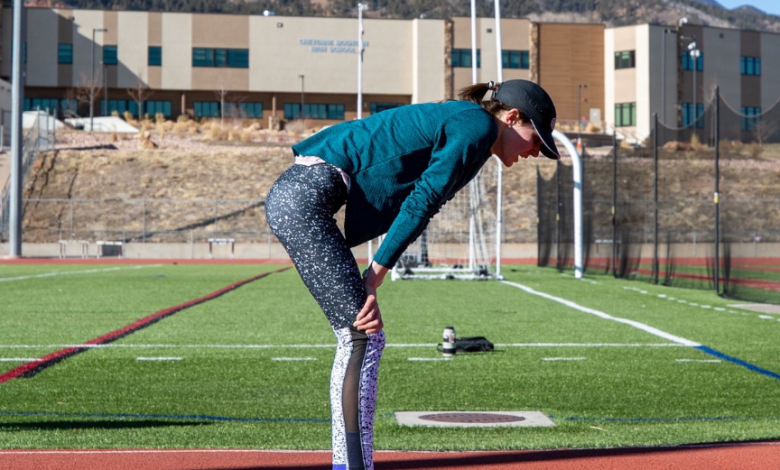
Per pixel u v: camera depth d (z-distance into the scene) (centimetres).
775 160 3925
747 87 7338
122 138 5194
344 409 325
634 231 3822
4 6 6738
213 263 3164
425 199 314
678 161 4084
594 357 893
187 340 1021
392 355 903
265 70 6981
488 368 823
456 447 505
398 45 7000
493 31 7000
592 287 1950
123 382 748
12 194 3247
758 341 1020
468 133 316
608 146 6119
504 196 4194
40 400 666
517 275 2414
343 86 6994
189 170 4466
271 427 571
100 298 1611
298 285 1978
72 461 466
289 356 898
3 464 457
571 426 579
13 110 3183
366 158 321
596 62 7169
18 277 2238
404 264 2531
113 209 4075
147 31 6906
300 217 318
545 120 335
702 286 1970
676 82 7088
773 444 514
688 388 727
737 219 3744
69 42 6812
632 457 479
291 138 5666
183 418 603
